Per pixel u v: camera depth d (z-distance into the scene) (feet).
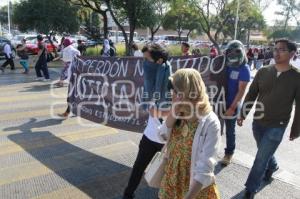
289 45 13.35
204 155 8.76
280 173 17.67
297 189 15.88
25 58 55.93
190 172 9.08
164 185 9.56
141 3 83.76
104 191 15.23
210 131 8.80
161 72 13.19
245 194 14.58
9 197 14.49
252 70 79.51
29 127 24.38
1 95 35.73
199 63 17.85
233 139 18.11
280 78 13.71
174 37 219.00
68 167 17.63
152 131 12.98
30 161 18.29
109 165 18.01
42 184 15.71
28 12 94.84
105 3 88.84
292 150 21.57
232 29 177.88
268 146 14.06
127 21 98.27
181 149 9.22
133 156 19.35
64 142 21.42
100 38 113.60
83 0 92.68
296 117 13.97
